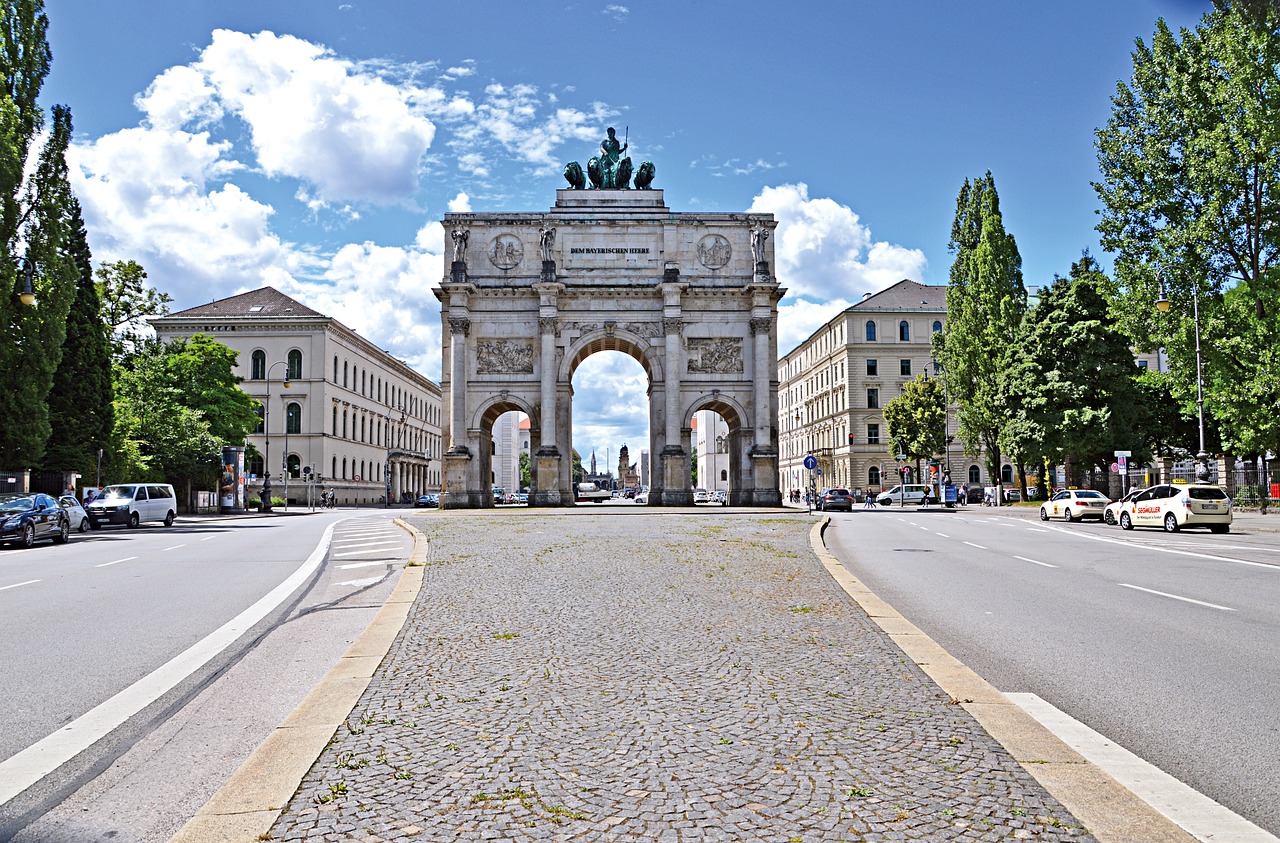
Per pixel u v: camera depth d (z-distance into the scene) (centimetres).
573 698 777
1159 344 4691
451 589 1498
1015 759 608
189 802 595
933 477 9969
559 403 6538
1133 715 762
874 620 1175
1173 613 1340
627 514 5038
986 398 7112
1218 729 721
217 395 7425
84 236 5544
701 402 6600
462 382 6481
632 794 548
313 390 9681
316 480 9569
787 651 973
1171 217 4519
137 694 863
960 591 1619
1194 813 533
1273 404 4159
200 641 1136
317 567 2119
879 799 536
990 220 7181
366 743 651
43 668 977
